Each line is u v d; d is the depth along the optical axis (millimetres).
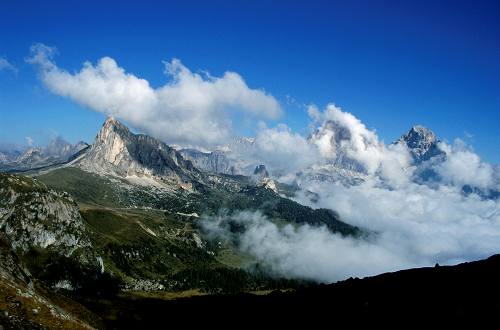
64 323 99750
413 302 129625
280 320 173375
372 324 128375
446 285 133625
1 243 130625
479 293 119188
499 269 133625
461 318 110875
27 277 131875
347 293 165750
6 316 88312
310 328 147375
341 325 137875
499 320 105312
